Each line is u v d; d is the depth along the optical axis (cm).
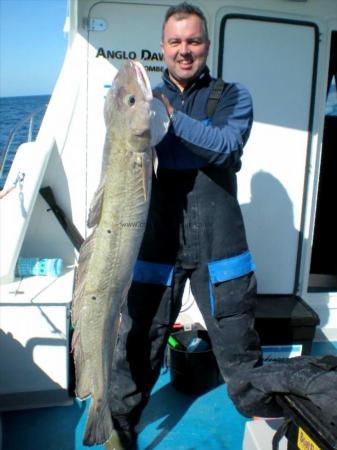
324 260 453
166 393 300
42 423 270
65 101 318
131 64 175
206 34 204
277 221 351
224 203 220
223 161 197
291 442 191
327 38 330
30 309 271
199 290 232
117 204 181
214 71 322
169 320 234
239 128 202
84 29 308
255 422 231
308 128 341
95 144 323
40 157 305
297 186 349
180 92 215
